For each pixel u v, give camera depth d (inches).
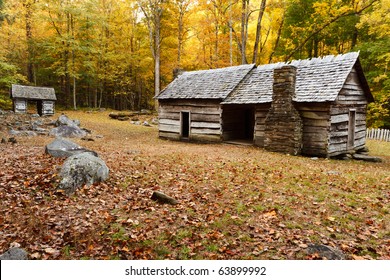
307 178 313.7
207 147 566.9
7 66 948.6
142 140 674.8
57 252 170.9
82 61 1300.4
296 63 597.0
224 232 193.3
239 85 641.0
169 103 734.5
